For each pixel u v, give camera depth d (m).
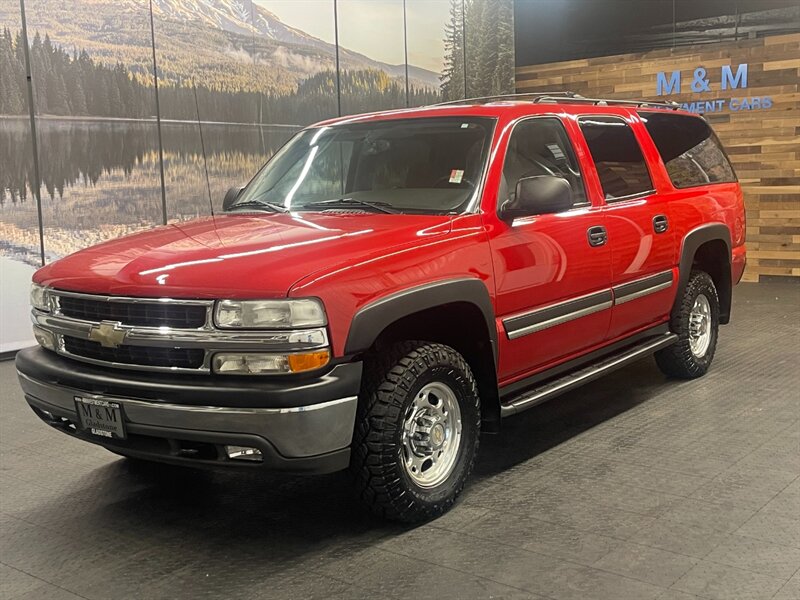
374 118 3.92
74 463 3.83
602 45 10.32
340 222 3.18
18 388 5.41
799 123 8.86
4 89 6.23
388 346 2.91
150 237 3.23
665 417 4.16
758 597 2.35
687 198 4.63
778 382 4.77
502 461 3.60
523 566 2.58
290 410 2.52
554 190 3.16
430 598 2.41
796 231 9.02
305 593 2.47
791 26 8.80
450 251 3.01
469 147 3.46
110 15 6.85
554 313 3.53
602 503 3.07
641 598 2.36
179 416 2.60
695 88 9.57
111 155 6.96
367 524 2.98
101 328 2.76
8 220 6.33
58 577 2.65
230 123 7.90
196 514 3.15
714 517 2.91
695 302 4.83
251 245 2.89
